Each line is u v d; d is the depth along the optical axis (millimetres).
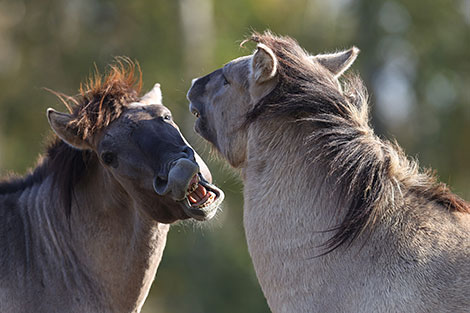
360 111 11555
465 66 54781
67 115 12633
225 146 12539
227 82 12516
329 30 55156
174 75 47312
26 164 46031
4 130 48562
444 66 54281
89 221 12992
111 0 50219
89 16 50656
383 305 10078
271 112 11453
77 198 13062
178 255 44344
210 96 12820
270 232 11328
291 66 11562
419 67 54844
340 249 10680
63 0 50438
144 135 12141
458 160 53156
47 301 12789
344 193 10984
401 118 54750
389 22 54844
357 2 54250
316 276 10742
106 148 12289
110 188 12719
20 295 12695
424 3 54344
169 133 12258
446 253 10203
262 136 11633
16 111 48469
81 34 50375
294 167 11352
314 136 11281
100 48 49156
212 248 44625
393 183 11031
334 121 11211
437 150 53062
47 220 13195
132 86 13516
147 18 50031
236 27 51938
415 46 54844
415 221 10648
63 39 50250
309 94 11328
